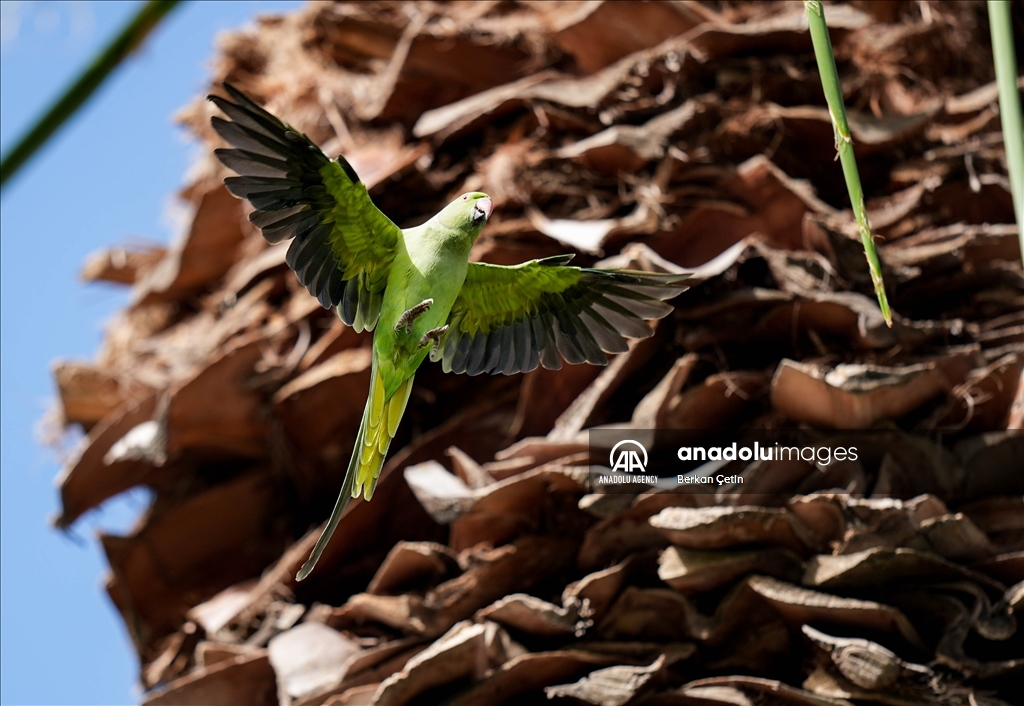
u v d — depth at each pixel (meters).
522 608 11.63
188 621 15.56
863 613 10.64
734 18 16.06
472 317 8.88
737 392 12.65
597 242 13.95
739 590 11.27
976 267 13.37
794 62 15.28
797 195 14.05
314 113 17.83
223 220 18.03
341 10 18.09
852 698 10.53
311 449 15.42
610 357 13.30
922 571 10.86
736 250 13.23
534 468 12.88
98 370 16.81
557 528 12.53
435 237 7.91
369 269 7.97
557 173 15.01
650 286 8.87
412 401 14.84
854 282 13.06
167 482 16.48
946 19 16.42
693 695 11.05
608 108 15.45
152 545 15.97
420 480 12.98
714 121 14.81
